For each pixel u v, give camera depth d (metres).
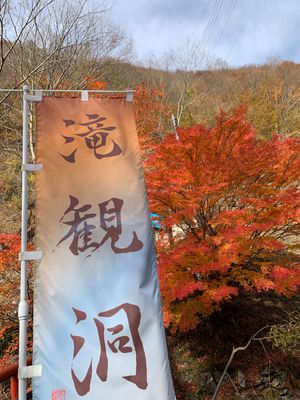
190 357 7.74
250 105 22.45
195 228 6.98
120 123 4.54
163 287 6.09
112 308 3.55
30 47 11.43
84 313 3.52
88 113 4.57
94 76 14.12
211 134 6.04
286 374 7.09
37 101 4.52
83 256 3.75
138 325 3.51
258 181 6.64
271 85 26.64
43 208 3.93
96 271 3.70
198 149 6.06
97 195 4.06
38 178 4.07
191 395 7.10
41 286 3.62
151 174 6.19
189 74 24.16
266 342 7.55
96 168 4.20
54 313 3.52
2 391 6.39
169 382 3.34
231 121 6.08
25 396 3.27
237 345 7.66
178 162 6.24
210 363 7.52
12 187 14.84
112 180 4.16
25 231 3.95
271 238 6.18
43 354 3.38
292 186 6.80
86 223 3.90
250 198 5.88
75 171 4.16
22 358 3.38
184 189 6.15
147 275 3.73
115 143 4.38
